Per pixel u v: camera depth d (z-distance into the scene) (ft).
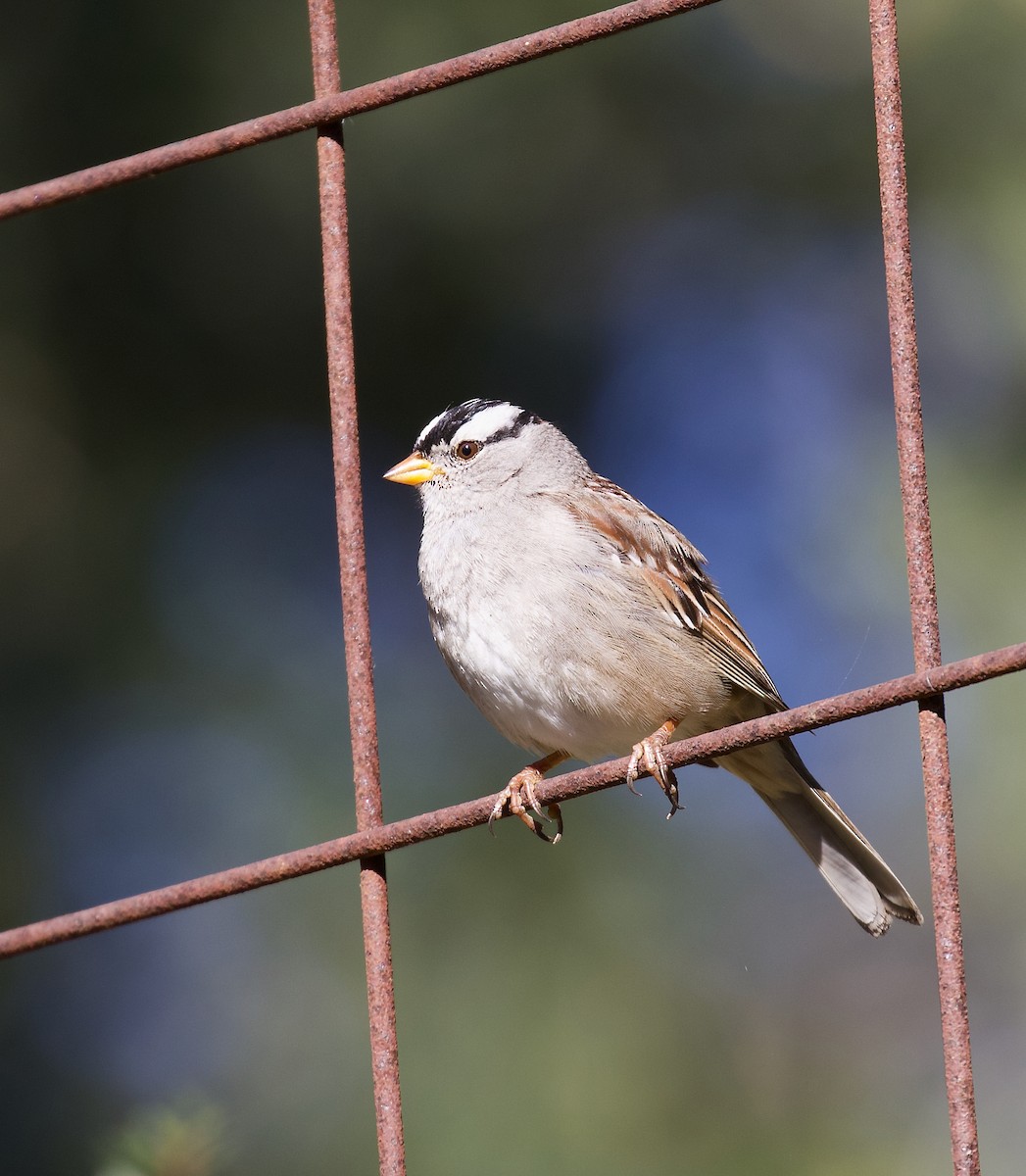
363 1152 33.37
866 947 40.50
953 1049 12.50
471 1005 33.81
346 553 15.20
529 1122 32.99
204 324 40.57
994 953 39.65
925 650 13.32
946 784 12.92
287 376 41.06
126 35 39.01
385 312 41.09
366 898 14.73
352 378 15.43
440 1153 32.58
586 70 41.29
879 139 13.80
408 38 39.42
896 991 40.50
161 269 40.40
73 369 39.78
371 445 41.50
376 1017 14.52
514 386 42.06
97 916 14.82
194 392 40.52
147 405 40.16
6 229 39.68
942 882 12.76
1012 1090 41.19
